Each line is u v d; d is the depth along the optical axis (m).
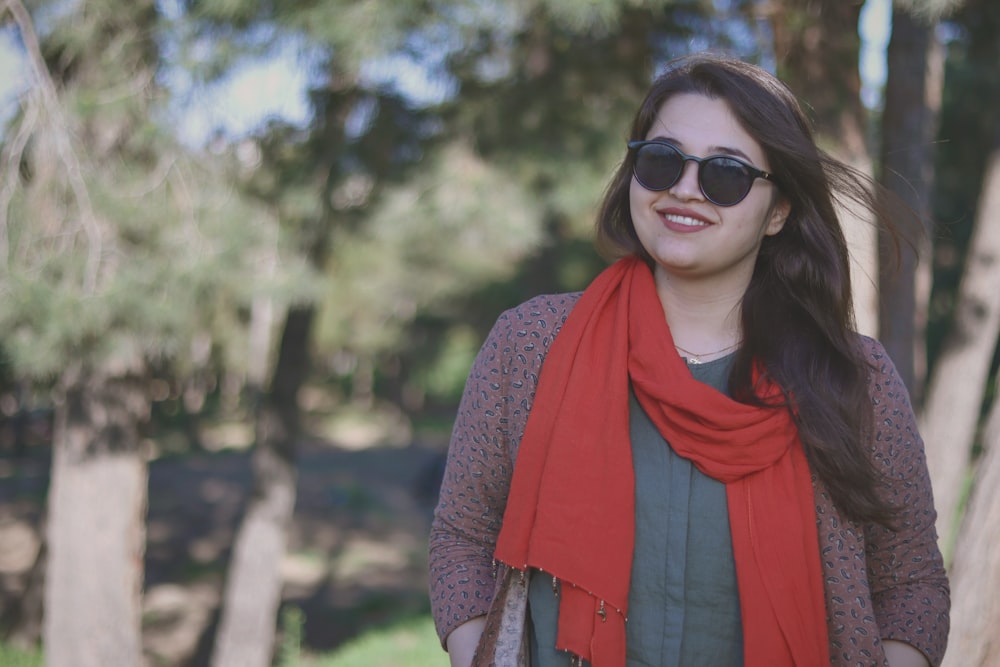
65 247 4.81
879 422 1.42
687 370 1.37
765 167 1.42
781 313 1.45
